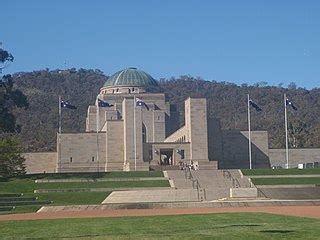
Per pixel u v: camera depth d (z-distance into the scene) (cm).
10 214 4891
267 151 12425
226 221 3198
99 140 12112
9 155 9256
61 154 12006
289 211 4384
